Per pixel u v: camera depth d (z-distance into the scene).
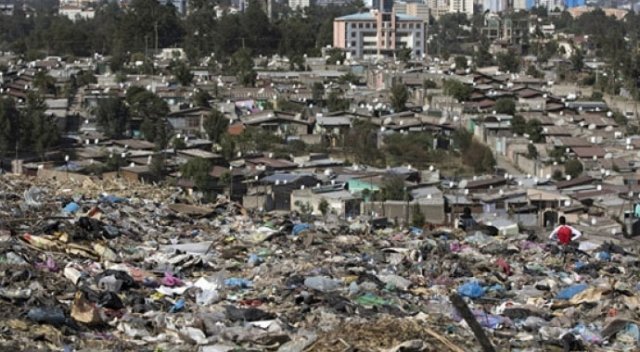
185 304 20.98
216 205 35.88
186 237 29.09
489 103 96.75
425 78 109.81
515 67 125.25
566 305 23.25
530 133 84.00
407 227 36.47
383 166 73.69
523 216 55.66
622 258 31.50
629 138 83.75
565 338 19.80
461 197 59.31
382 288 23.62
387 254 28.70
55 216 27.48
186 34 133.00
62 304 19.34
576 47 141.62
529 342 19.62
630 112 100.31
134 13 132.12
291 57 124.00
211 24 133.50
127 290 21.45
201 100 92.25
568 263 29.50
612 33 158.25
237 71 112.75
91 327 18.70
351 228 33.34
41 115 72.31
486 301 23.64
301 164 70.56
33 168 59.00
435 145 80.44
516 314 22.05
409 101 101.50
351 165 72.38
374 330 17.34
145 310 20.11
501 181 66.88
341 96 99.00
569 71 123.56
